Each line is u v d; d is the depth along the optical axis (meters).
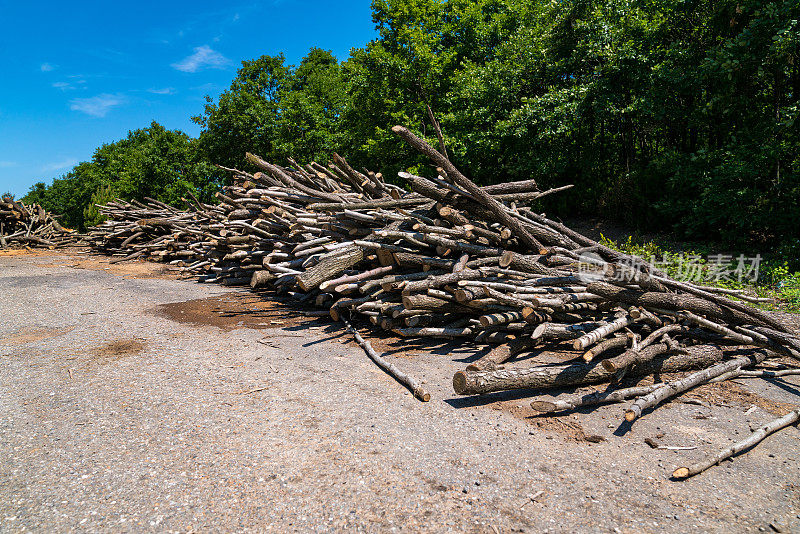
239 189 9.64
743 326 4.82
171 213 15.13
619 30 13.82
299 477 2.58
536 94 16.64
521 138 15.74
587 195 16.06
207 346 5.09
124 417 3.29
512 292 4.90
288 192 8.48
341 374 4.25
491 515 2.28
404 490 2.47
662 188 13.55
